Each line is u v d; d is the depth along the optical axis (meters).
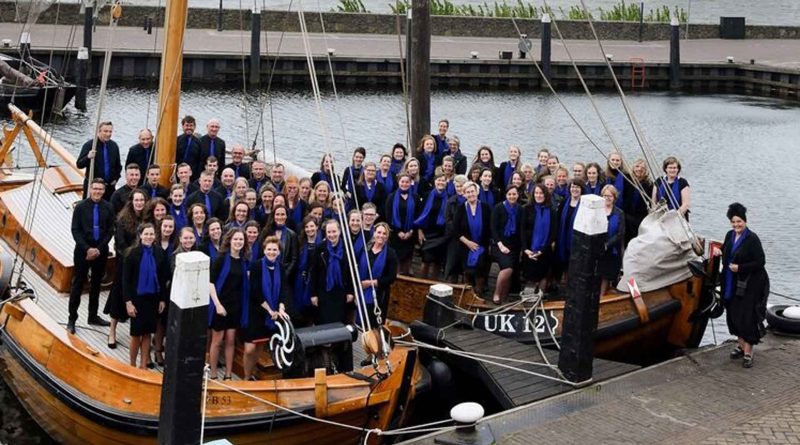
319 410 9.55
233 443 9.47
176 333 8.35
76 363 10.14
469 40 47.81
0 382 12.52
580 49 46.75
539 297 12.10
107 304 11.09
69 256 12.59
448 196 13.00
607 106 38.56
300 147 28.78
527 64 41.84
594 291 10.75
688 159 29.77
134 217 10.81
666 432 9.81
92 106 33.09
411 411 11.00
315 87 11.05
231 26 45.44
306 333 10.11
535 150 30.23
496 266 14.29
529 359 11.41
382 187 13.37
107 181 13.85
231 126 31.42
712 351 12.05
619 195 13.38
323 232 11.44
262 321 10.31
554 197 12.90
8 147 16.42
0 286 11.57
